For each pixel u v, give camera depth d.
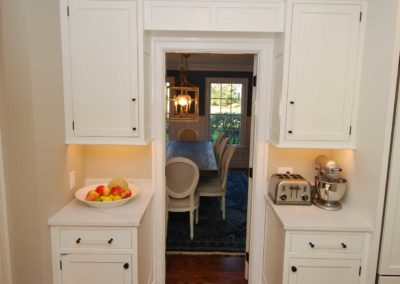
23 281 1.68
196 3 1.93
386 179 1.72
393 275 1.80
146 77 2.04
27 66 1.52
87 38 1.89
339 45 1.88
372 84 1.79
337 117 1.94
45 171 1.71
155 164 2.35
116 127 1.96
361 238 1.84
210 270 2.83
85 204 2.04
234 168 6.97
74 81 1.92
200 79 6.72
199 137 6.86
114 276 1.87
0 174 1.51
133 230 1.82
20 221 1.63
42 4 1.64
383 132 1.69
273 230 2.17
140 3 1.86
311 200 2.15
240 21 1.94
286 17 1.85
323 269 1.88
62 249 1.83
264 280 2.42
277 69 2.07
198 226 3.74
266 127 2.29
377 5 1.75
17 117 1.57
